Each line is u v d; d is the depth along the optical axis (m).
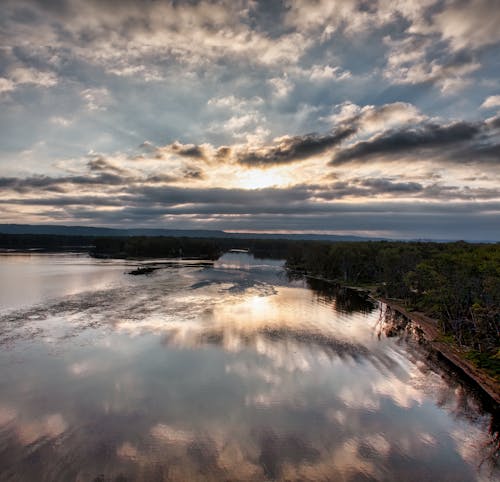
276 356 40.25
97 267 133.12
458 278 58.78
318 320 58.19
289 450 23.59
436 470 22.61
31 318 52.09
